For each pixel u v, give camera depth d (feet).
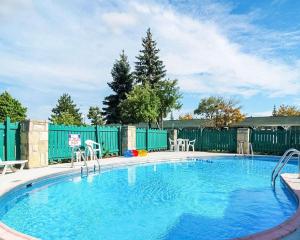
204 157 66.33
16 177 33.19
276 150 72.74
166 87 129.90
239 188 34.37
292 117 153.58
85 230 19.81
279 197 29.55
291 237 15.39
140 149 71.67
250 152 75.20
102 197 29.43
